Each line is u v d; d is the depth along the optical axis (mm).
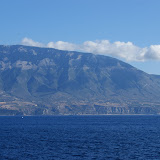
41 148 128375
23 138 163375
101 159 107250
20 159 107438
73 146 133250
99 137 167125
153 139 157250
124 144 139125
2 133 194375
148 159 107250
